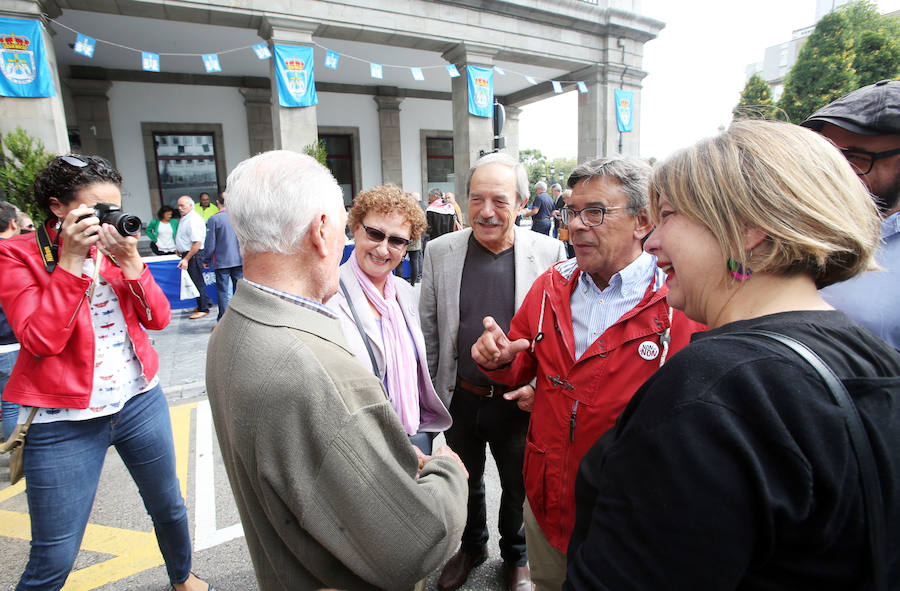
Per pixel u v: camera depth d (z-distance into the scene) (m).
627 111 13.35
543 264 2.08
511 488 1.99
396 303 1.76
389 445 0.92
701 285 0.73
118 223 1.48
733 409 0.56
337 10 9.13
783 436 0.53
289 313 0.89
